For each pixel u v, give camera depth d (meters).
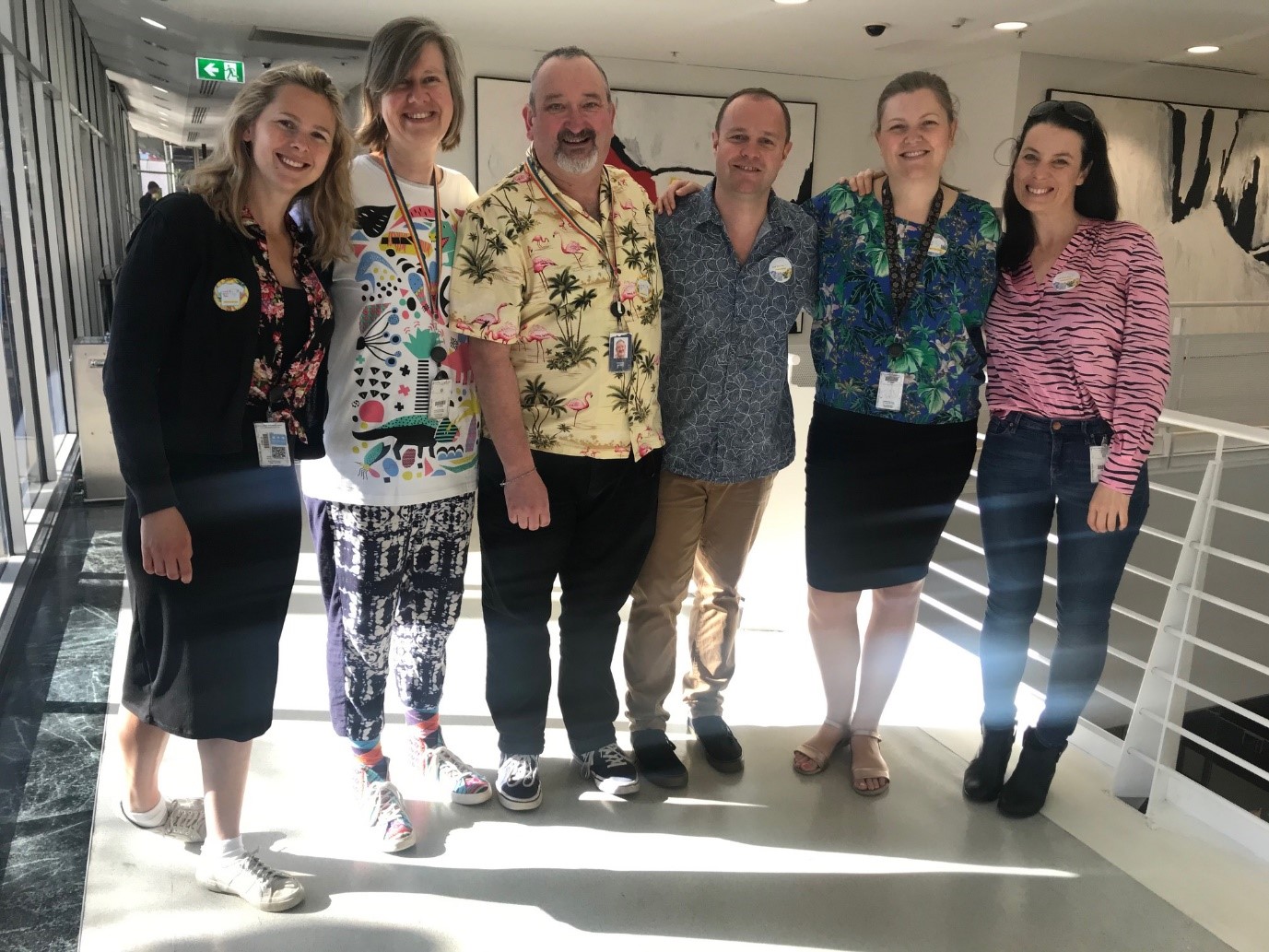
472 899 2.03
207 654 1.83
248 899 1.97
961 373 2.29
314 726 2.73
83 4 6.96
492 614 2.30
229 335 1.74
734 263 2.24
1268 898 2.09
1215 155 8.24
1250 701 7.54
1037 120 2.13
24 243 4.89
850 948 1.92
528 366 2.11
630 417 2.17
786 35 6.80
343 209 1.89
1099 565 2.22
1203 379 6.43
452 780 2.40
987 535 2.37
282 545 1.89
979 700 2.98
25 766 2.54
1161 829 2.33
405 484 2.06
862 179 2.30
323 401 1.99
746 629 3.53
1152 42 6.87
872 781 2.48
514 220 2.02
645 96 8.05
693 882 2.11
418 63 1.95
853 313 2.29
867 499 2.36
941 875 2.16
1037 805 2.38
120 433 1.69
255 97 1.73
